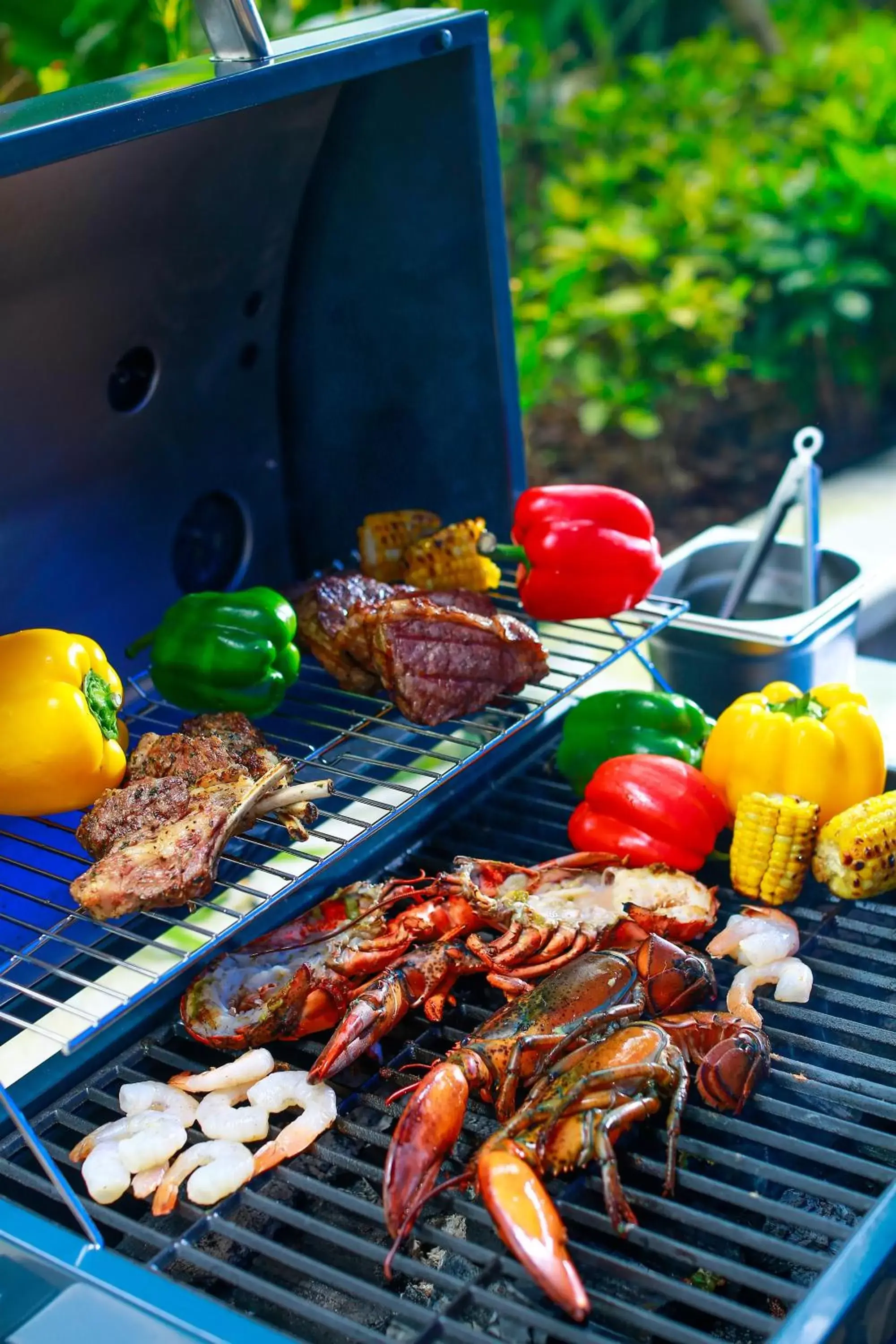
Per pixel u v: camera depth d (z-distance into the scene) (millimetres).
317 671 1417
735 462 2707
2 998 1184
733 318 2580
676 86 2922
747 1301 1092
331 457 1454
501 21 2172
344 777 1316
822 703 1326
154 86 1144
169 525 1380
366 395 1420
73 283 1225
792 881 1254
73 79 1563
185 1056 1194
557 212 2705
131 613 1368
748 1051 1130
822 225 2572
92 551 1330
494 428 1388
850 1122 1141
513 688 1314
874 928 1244
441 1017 1200
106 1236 1109
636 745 1335
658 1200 1065
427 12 1289
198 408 1370
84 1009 1383
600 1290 1082
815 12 3201
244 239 1326
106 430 1305
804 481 1391
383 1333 1067
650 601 1397
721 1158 1091
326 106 1307
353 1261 1103
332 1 1747
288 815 1190
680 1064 1106
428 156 1315
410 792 1198
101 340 1270
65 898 1227
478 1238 1103
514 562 1443
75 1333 1018
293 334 1418
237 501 1432
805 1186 1075
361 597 1341
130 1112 1133
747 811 1258
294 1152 1109
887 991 1241
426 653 1280
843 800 1299
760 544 1405
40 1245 1036
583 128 2879
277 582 1478
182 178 1236
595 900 1256
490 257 1332
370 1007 1148
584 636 1582
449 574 1368
